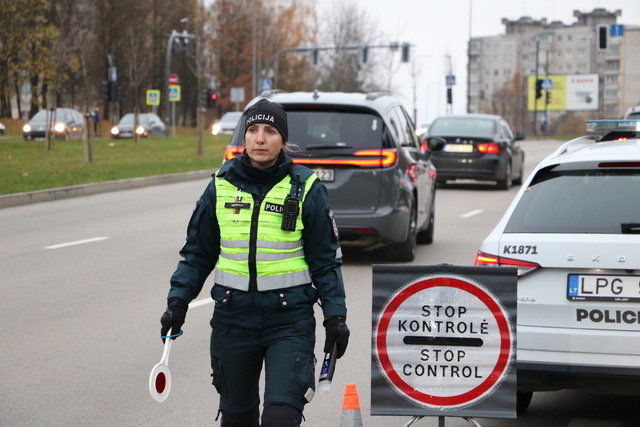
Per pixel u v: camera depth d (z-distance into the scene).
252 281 8.46
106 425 11.41
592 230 10.56
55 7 80.19
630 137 13.24
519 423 11.73
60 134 81.75
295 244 8.53
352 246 26.11
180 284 8.75
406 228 22.89
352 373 13.83
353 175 22.06
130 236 27.72
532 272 10.54
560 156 11.62
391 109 23.36
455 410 9.30
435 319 9.30
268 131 8.52
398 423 11.75
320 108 22.38
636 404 12.57
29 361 14.23
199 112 63.53
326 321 8.49
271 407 8.18
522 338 10.41
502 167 45.06
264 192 8.52
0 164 49.91
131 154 63.72
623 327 10.20
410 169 23.33
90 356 14.54
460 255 24.94
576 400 12.77
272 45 142.88
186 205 36.69
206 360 14.41
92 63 131.75
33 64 83.00
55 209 35.12
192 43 142.12
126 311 17.72
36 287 19.98
